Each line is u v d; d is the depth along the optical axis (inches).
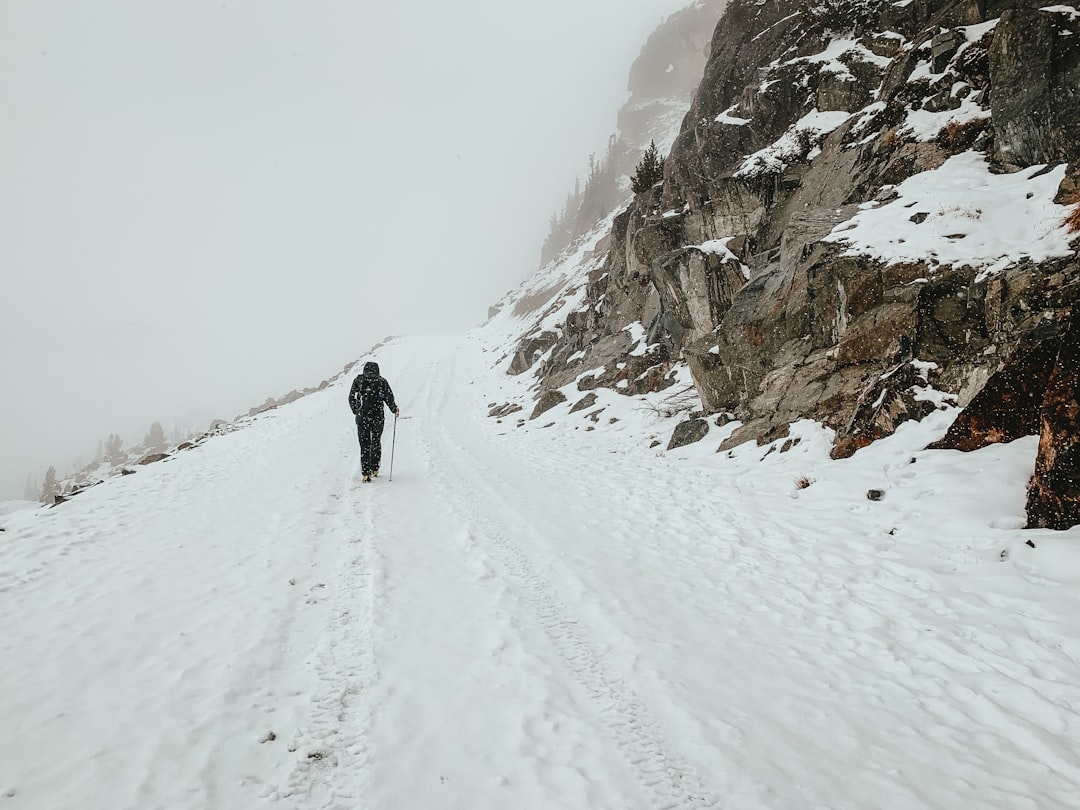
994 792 121.1
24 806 103.1
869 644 183.3
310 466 470.0
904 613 197.5
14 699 136.9
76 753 118.8
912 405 318.7
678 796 116.6
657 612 208.5
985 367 296.7
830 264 398.9
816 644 186.1
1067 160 350.6
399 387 1261.1
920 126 464.1
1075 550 197.0
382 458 521.0
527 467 489.4
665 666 170.4
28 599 197.9
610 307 916.6
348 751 125.4
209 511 319.6
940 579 211.9
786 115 666.8
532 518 323.0
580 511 345.1
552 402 773.3
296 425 774.5
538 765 123.8
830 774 126.1
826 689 160.9
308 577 223.8
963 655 171.5
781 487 331.9
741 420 451.5
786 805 115.6
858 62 619.2
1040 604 184.7
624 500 364.2
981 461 267.0
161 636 173.3
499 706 144.7
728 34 848.3
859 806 116.4
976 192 378.3
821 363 396.5
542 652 174.1
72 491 445.1
